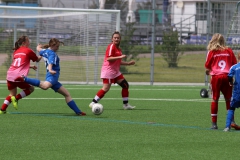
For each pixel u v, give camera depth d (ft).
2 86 189.06
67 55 205.26
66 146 75.00
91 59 205.87
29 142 77.77
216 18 222.48
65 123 97.86
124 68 225.56
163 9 250.57
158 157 68.54
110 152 71.26
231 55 93.45
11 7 199.31
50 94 161.58
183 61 223.30
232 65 93.56
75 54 205.57
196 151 72.69
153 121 103.14
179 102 144.36
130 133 87.04
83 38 205.36
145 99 152.46
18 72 109.29
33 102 137.18
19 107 124.67
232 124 92.79
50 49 108.78
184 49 222.07
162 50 221.25
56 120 101.91
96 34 205.26
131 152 71.46
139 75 226.17
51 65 107.55
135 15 229.66
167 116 111.65
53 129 90.27
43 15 201.98
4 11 200.23
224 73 92.53
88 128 91.91
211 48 93.56
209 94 159.33
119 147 74.74
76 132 87.30
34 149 72.64
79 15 204.44
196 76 225.56
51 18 203.51
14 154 69.36
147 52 218.79
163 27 221.66
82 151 71.67
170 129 92.27
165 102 143.95
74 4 247.50
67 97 110.42
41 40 203.21
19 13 201.05
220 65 93.15
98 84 205.98
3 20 200.95
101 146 75.31
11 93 111.45
